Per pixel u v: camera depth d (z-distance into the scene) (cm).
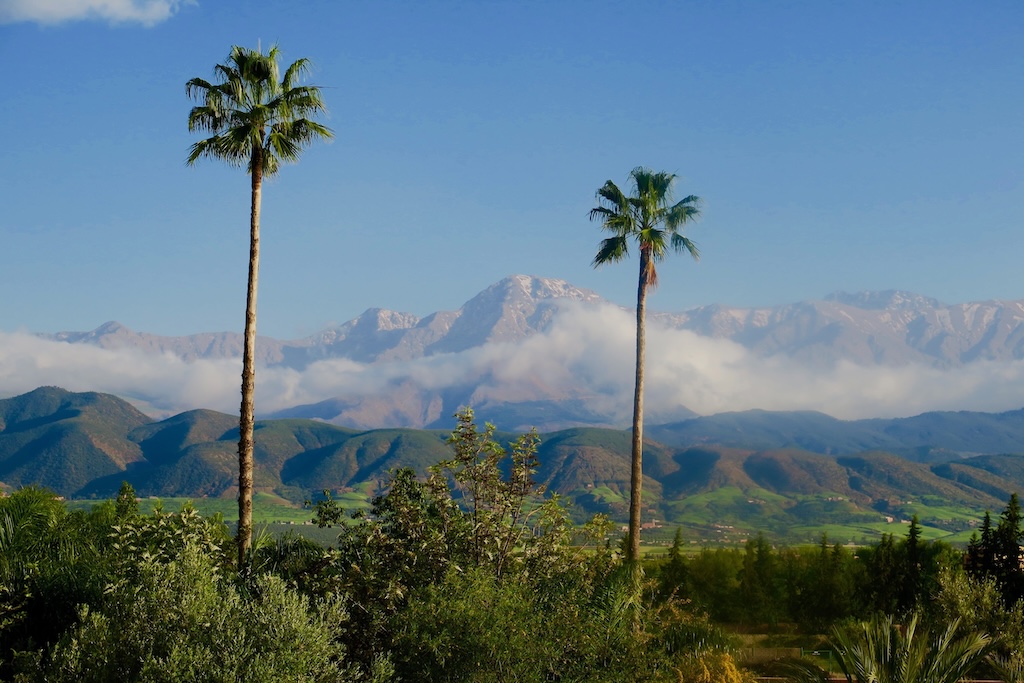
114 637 1002
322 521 1355
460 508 1350
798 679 1372
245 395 1973
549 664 1085
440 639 1052
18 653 1036
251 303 2048
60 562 1366
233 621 992
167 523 1551
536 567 1316
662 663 1185
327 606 1088
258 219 2095
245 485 1906
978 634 1196
